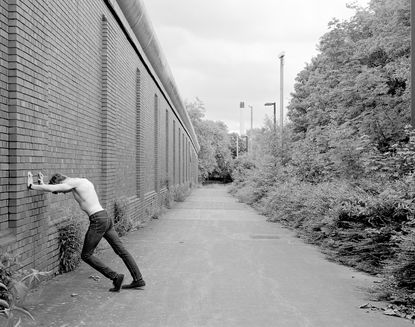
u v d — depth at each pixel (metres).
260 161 26.94
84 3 9.39
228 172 84.62
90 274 7.54
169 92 25.77
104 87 11.08
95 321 5.24
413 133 8.37
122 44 13.09
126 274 7.67
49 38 7.28
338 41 16.34
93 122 10.30
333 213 10.04
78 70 9.05
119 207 12.22
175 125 32.62
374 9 15.59
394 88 14.73
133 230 13.62
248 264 8.75
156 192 21.34
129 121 14.46
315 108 21.41
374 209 8.52
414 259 6.38
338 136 13.77
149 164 18.89
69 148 8.49
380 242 8.35
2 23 5.65
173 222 16.45
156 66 19.36
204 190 50.78
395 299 6.06
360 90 14.27
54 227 7.30
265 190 23.64
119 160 12.81
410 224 7.46
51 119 7.46
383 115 13.92
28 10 6.23
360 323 5.32
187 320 5.33
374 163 11.15
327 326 5.20
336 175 15.80
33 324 5.08
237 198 32.41
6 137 5.78
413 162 9.38
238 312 5.68
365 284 7.23
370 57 15.32
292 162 21.75
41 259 6.68
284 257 9.56
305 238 11.99
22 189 6.03
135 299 6.18
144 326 5.10
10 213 5.84
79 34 9.08
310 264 8.84
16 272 5.06
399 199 8.09
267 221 16.94
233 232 13.62
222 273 7.91
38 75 6.62
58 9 7.71
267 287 6.96
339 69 16.11
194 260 9.06
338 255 9.30
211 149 80.38
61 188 6.38
